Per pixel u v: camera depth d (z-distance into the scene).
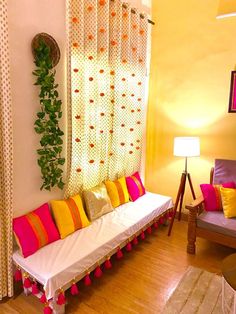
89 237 2.38
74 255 2.09
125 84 3.14
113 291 2.24
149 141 3.88
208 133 3.36
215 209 2.92
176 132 3.62
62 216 2.39
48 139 2.30
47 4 2.22
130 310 2.04
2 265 2.06
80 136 2.61
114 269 2.55
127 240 2.63
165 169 3.80
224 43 3.10
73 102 2.50
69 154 2.56
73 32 2.40
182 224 3.56
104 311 2.02
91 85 2.67
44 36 2.21
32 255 2.08
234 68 3.07
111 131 3.10
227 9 1.74
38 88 2.26
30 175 2.31
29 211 2.34
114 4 2.79
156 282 2.36
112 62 2.91
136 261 2.69
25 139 2.23
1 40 1.81
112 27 2.83
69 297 2.16
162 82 3.63
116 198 3.07
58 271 1.89
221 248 2.95
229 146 3.23
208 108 3.32
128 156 3.44
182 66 3.44
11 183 2.01
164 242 3.07
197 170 3.51
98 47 2.72
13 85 2.07
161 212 3.21
